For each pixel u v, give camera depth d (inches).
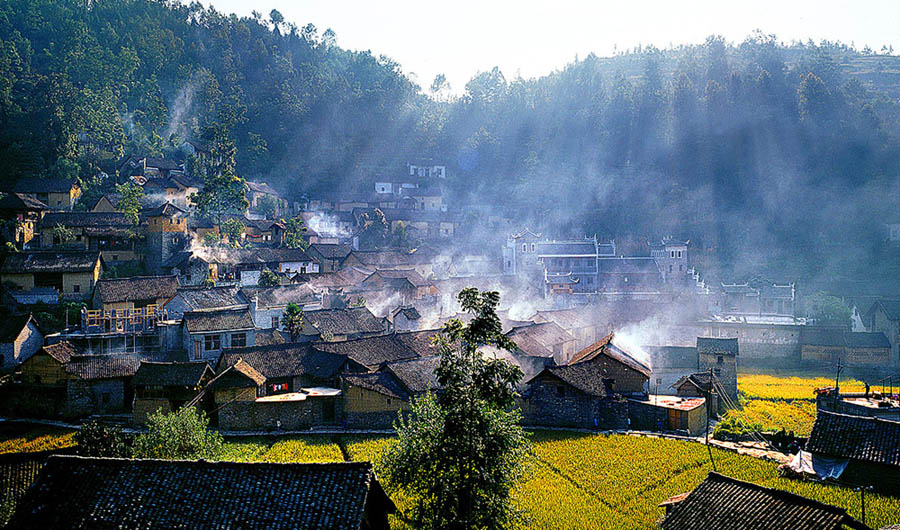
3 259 3858.3
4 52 6092.5
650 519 1951.3
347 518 1318.9
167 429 2186.3
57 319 3604.8
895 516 1905.8
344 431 2839.6
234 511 1346.0
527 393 3107.8
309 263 5049.2
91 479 1419.8
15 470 1867.6
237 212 5600.4
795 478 2293.3
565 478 2315.5
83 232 4276.6
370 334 3821.4
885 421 2298.2
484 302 1660.9
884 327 5182.1
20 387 3024.1
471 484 1619.1
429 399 1872.5
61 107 5521.7
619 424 2970.0
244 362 2982.3
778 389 4005.9
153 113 6860.2
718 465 2431.1
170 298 3710.6
